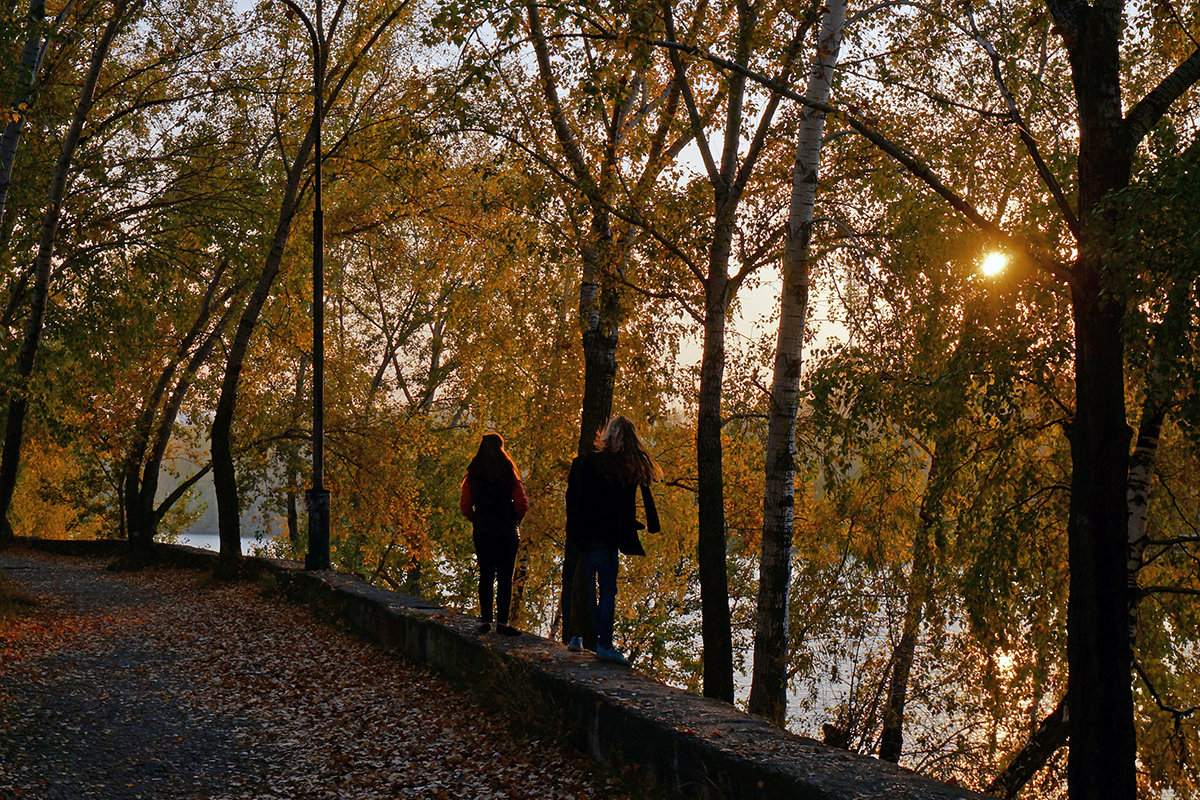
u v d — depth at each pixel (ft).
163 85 60.85
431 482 94.68
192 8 58.90
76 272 63.93
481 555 24.39
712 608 34.19
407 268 85.56
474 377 75.46
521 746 18.33
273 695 24.56
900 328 30.12
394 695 23.68
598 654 20.49
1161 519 31.30
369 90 60.85
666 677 91.04
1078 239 19.72
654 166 35.35
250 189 61.93
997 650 34.01
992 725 36.60
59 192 47.55
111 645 31.63
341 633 32.96
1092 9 20.27
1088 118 20.22
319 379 45.60
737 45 31.73
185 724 21.56
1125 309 18.78
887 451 35.12
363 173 58.85
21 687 23.62
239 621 37.60
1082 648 18.80
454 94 35.58
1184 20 27.63
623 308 39.09
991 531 30.37
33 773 17.01
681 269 38.17
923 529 32.73
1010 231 28.17
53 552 89.30
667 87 40.83
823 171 38.01
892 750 37.01
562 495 65.92
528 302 58.08
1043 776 35.83
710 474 34.47
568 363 60.03
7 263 58.08
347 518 85.97
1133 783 18.33
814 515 44.80
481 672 21.83
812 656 36.78
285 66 57.31
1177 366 19.22
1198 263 17.37
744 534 61.57
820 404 28.27
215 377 80.89
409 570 104.32
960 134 31.30
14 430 47.11
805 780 12.30
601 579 20.59
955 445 30.96
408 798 16.57
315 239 46.65
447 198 55.31
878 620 36.83
